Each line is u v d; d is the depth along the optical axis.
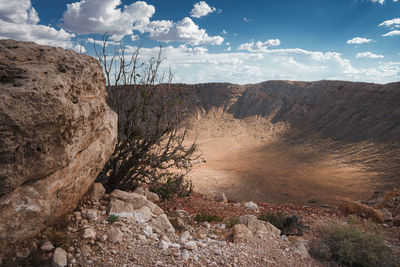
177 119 6.32
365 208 8.69
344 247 4.80
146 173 6.74
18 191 2.98
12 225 2.95
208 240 4.76
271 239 5.28
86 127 3.77
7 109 2.60
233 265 3.87
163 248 3.89
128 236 4.00
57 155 3.27
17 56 3.40
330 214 8.78
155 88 6.10
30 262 3.01
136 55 5.84
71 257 3.21
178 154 6.77
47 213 3.33
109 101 6.04
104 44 5.54
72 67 3.68
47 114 2.93
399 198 11.31
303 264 4.48
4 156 2.69
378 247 4.82
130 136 6.19
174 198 8.38
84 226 3.87
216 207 8.38
